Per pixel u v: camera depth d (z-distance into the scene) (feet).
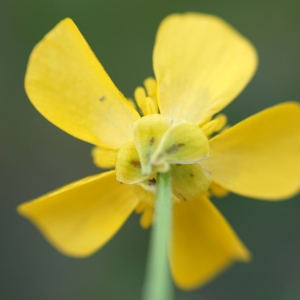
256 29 0.72
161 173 0.36
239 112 0.68
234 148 0.39
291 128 0.39
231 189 0.39
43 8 0.71
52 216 0.40
